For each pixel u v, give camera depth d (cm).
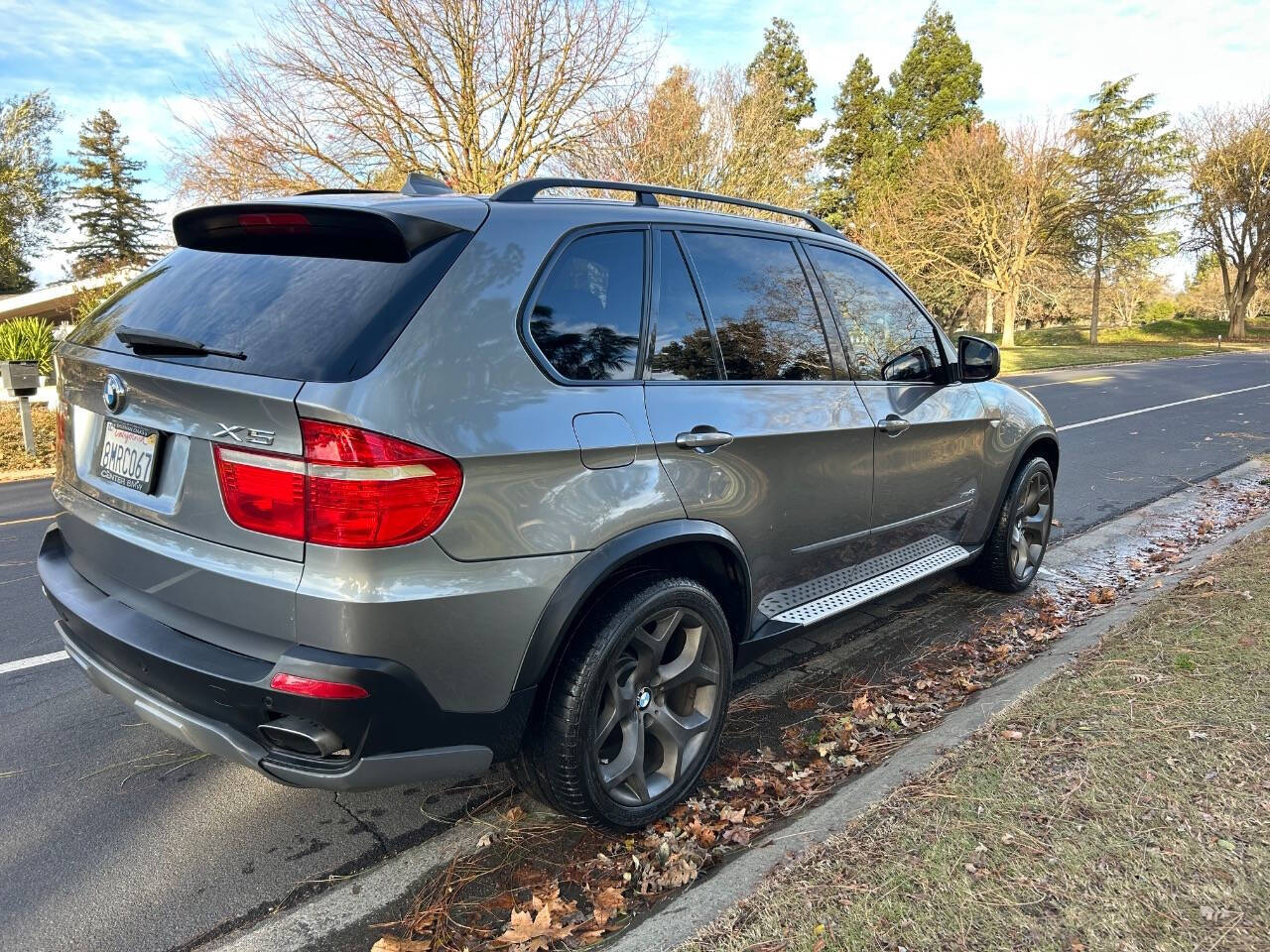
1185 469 859
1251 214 4547
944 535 411
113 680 233
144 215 5681
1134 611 392
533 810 280
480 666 210
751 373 295
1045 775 252
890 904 200
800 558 314
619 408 242
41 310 2331
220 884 244
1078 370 2483
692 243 288
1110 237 4141
